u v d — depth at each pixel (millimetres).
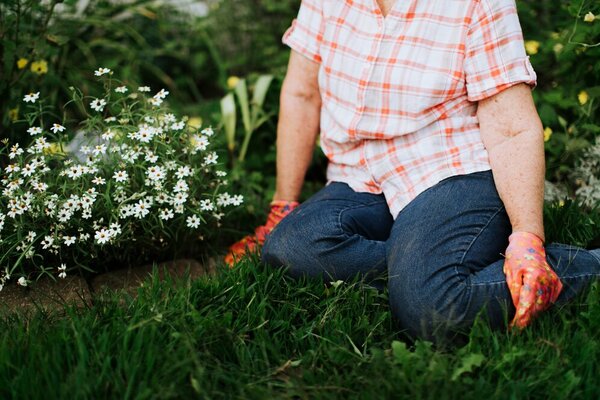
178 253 2318
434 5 1915
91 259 2166
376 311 1919
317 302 1947
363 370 1642
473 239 1830
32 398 1508
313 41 2191
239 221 2570
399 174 2018
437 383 1533
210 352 1708
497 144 1910
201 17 4012
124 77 3418
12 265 2088
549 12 2990
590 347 1622
